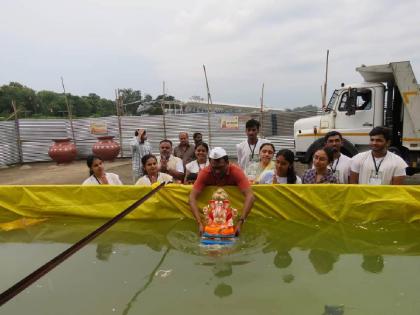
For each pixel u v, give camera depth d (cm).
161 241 387
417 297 264
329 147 434
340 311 248
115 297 276
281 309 252
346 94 852
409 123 783
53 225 445
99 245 384
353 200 399
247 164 528
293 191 409
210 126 1415
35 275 187
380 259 332
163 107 1452
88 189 446
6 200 459
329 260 331
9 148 1427
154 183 448
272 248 359
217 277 303
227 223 368
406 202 382
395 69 768
